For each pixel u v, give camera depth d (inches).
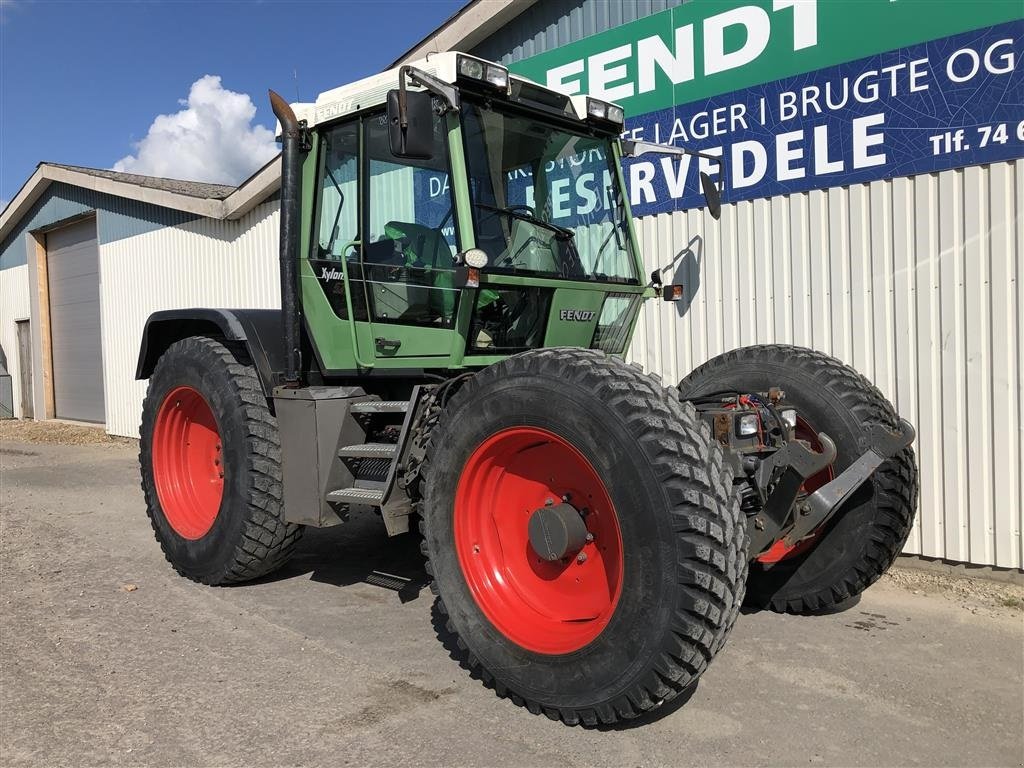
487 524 127.2
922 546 190.1
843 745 109.3
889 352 192.9
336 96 160.1
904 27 185.6
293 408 158.2
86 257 556.7
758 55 210.8
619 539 105.5
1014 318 174.7
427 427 141.5
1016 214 173.3
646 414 104.6
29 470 369.4
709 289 225.6
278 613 162.6
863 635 150.2
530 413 115.2
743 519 106.2
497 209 144.6
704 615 98.3
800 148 205.2
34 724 115.2
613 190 169.8
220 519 174.4
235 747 108.6
